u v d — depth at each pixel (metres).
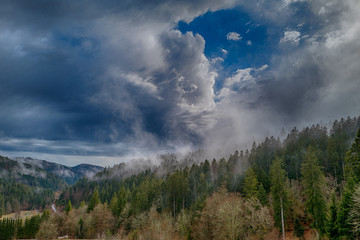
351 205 36.81
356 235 36.00
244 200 59.50
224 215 42.38
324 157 90.12
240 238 42.44
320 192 48.66
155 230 49.94
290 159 99.62
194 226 53.28
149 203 90.94
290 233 53.03
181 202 88.69
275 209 53.19
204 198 70.19
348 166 48.22
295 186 69.31
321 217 47.06
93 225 89.06
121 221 86.75
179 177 95.25
